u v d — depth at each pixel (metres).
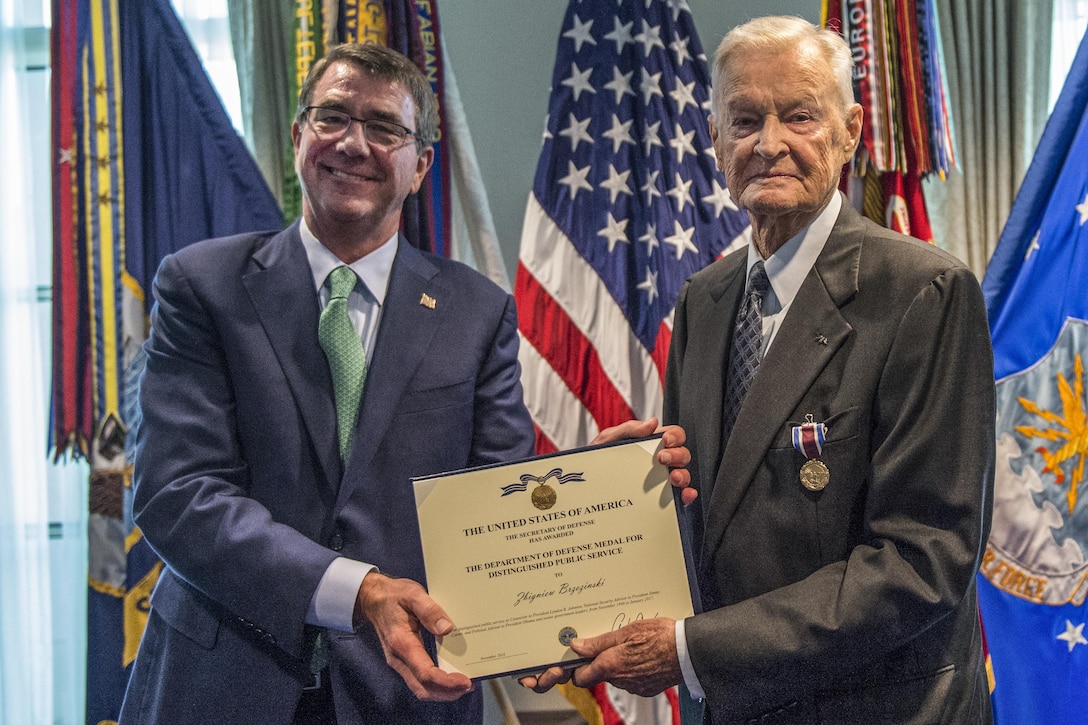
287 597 1.64
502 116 3.46
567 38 3.23
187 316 1.85
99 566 3.06
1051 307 2.90
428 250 3.09
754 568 1.58
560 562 1.62
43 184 3.38
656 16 3.21
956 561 1.45
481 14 3.48
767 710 1.54
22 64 3.38
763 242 1.73
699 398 1.77
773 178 1.62
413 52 3.14
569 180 3.15
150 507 1.75
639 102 3.19
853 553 1.51
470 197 3.22
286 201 3.12
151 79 3.16
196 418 1.80
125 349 3.09
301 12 3.07
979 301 1.55
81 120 3.12
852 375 1.56
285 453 1.78
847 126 1.70
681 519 1.64
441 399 1.86
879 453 1.51
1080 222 2.88
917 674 1.51
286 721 1.67
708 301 1.86
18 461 3.34
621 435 1.78
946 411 1.49
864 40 3.02
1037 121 3.32
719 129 1.70
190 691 1.70
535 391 3.06
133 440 3.05
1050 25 3.31
